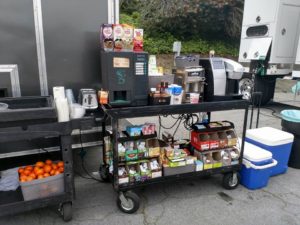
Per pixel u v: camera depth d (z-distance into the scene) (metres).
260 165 2.32
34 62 2.18
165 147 2.14
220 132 2.34
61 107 1.68
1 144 2.17
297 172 2.75
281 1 4.81
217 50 9.71
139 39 2.02
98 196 2.22
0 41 2.04
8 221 1.89
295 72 4.87
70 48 2.27
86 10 2.26
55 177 1.79
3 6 2.00
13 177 1.99
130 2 8.97
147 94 1.96
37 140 2.29
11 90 2.15
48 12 2.14
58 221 1.90
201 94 2.19
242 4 9.29
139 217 1.95
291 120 2.76
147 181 2.01
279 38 5.02
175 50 2.39
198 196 2.25
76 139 2.42
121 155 1.93
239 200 2.20
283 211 2.06
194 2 8.96
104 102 1.89
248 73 5.25
